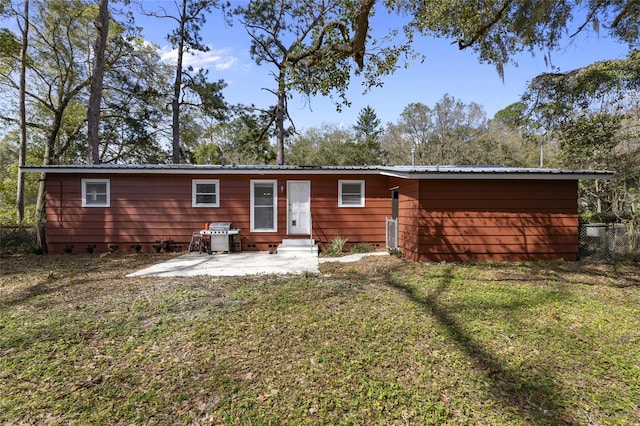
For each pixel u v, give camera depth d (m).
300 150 29.80
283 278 6.50
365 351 3.53
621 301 5.16
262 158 21.92
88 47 18.06
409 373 3.15
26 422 2.52
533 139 13.00
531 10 7.43
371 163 29.16
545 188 8.30
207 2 18.88
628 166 12.23
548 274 6.89
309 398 2.80
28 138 21.22
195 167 10.04
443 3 7.43
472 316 4.46
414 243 8.34
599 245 8.91
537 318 4.45
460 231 8.19
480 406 2.72
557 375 3.16
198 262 8.53
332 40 8.27
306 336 3.84
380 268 7.48
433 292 5.52
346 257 9.23
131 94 18.92
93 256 9.63
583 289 5.78
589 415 2.65
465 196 8.20
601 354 3.54
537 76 11.55
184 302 5.00
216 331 3.96
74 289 5.79
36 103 18.75
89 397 2.79
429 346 3.65
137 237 10.45
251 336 3.84
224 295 5.34
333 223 10.81
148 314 4.52
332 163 28.92
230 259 9.03
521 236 8.26
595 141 12.38
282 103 19.91
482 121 29.25
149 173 10.36
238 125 20.39
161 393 2.85
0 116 17.95
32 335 3.88
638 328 4.16
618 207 14.95
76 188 10.32
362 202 10.88
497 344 3.72
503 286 5.91
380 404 2.72
